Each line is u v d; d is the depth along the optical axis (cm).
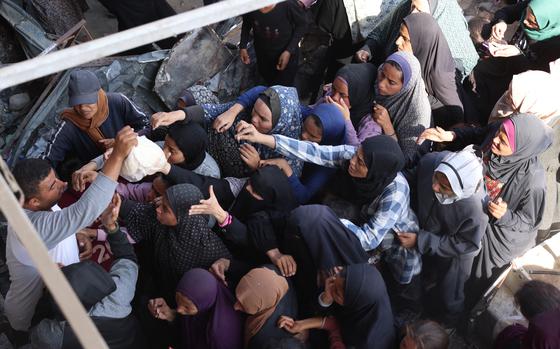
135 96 396
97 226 308
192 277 262
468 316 318
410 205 312
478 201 286
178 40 432
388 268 308
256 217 294
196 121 327
